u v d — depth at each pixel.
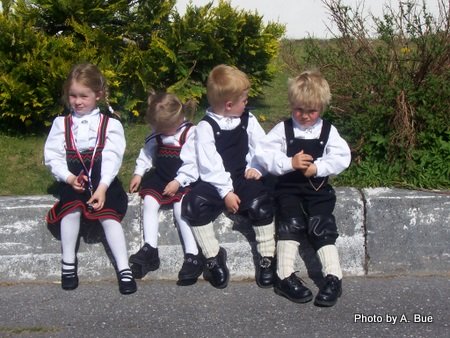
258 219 3.04
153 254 3.10
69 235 3.07
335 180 3.44
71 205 3.03
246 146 3.12
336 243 3.20
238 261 3.21
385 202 3.18
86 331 2.76
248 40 4.36
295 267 3.20
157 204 3.13
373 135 3.51
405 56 3.62
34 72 3.85
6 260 3.19
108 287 3.14
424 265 3.21
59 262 3.20
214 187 3.04
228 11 4.29
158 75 4.19
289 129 3.03
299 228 3.03
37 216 3.18
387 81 3.55
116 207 3.09
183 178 3.11
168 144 3.16
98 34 4.04
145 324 2.81
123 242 3.09
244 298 3.02
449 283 3.13
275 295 3.04
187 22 4.21
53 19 4.20
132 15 4.27
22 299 3.04
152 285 3.16
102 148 3.06
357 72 3.67
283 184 3.07
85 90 3.03
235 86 3.00
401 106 3.46
